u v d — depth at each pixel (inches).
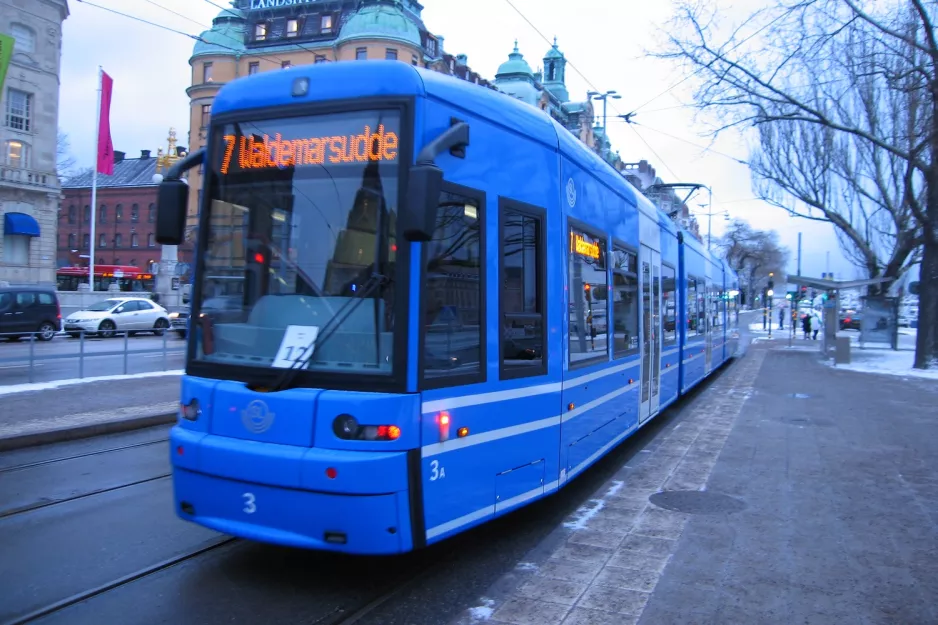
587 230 266.4
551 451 227.0
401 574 196.5
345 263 173.5
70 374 637.9
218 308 187.9
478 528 240.2
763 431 427.5
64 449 352.5
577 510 258.7
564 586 186.2
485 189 195.0
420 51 1795.0
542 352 222.1
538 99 1987.0
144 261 2982.3
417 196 153.0
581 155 263.9
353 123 176.1
